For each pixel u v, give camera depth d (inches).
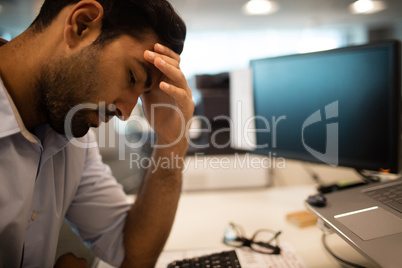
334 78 29.9
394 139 26.5
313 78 31.5
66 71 18.3
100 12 17.5
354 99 28.8
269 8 115.9
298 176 42.5
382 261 15.8
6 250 20.2
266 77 35.6
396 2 119.9
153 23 18.6
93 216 26.8
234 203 36.2
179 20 20.1
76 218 27.4
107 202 27.3
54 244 23.9
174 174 26.6
